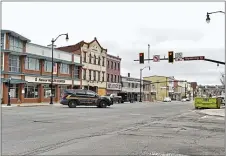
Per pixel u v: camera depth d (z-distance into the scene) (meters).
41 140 10.06
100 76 63.88
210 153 8.39
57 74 50.31
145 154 8.10
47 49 48.06
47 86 48.19
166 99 93.62
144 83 92.88
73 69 54.47
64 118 18.53
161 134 12.16
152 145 9.51
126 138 10.91
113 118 19.58
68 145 9.25
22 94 42.47
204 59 30.52
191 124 16.73
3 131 12.16
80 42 57.38
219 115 23.91
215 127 15.21
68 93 32.84
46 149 8.56
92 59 60.81
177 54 31.64
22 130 12.52
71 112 24.27
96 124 15.56
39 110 26.55
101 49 64.31
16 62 42.03
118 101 59.53
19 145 9.11
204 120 19.70
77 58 55.81
